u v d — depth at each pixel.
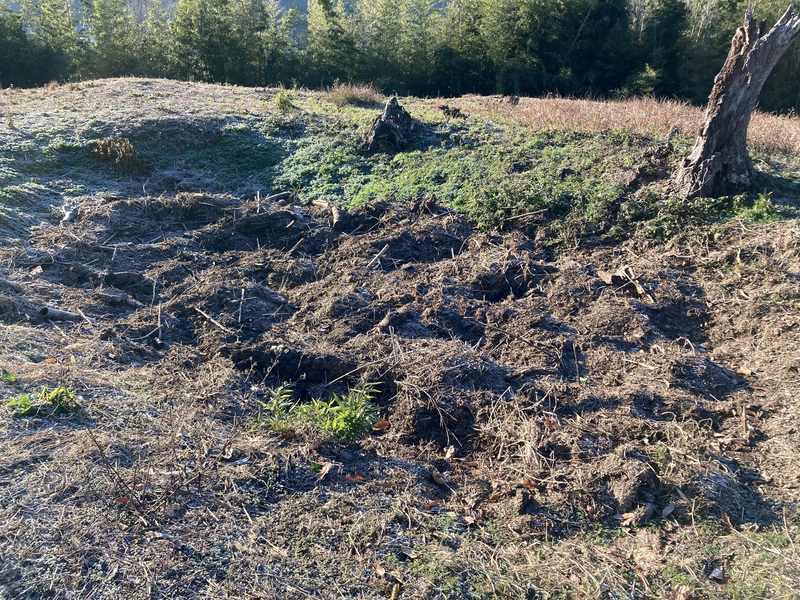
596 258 8.19
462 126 12.77
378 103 16.11
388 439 4.93
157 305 6.69
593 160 10.38
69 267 7.18
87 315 6.20
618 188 9.31
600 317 6.61
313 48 29.03
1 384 4.41
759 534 3.80
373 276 7.56
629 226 8.73
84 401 4.45
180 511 3.55
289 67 29.06
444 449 4.86
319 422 4.68
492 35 29.83
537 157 10.85
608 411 5.00
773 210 8.33
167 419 4.46
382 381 5.52
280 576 3.20
